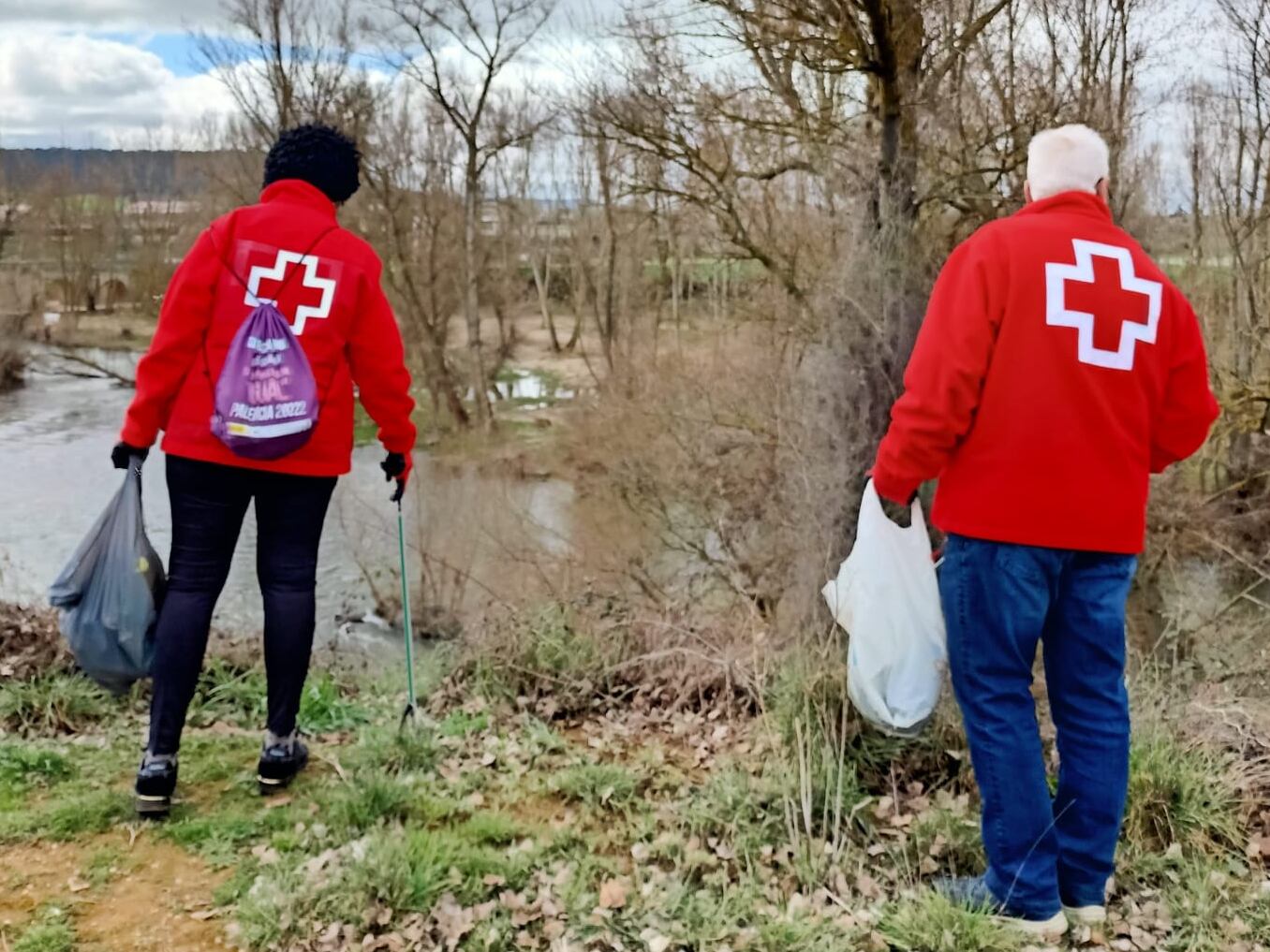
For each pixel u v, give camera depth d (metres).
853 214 5.98
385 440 3.41
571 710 4.29
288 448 3.01
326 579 9.46
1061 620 2.67
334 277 3.08
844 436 5.05
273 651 3.19
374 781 3.17
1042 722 3.55
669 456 7.51
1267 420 10.49
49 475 16.47
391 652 6.38
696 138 8.74
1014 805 2.60
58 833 2.95
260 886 2.67
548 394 24.22
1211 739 3.47
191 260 2.99
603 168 10.77
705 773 3.54
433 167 23.86
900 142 6.36
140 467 3.14
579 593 6.04
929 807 3.16
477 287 23.98
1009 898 2.60
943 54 6.66
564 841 2.98
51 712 3.76
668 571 7.27
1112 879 2.83
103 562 3.11
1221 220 12.43
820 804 3.12
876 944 2.53
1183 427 2.71
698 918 2.60
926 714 2.89
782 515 5.93
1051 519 2.54
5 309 29.50
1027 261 2.54
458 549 8.25
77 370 28.58
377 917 2.57
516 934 2.56
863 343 5.07
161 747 3.04
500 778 3.45
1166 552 7.89
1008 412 2.54
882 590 2.85
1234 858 2.93
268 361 2.98
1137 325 2.56
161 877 2.77
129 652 3.13
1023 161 7.08
